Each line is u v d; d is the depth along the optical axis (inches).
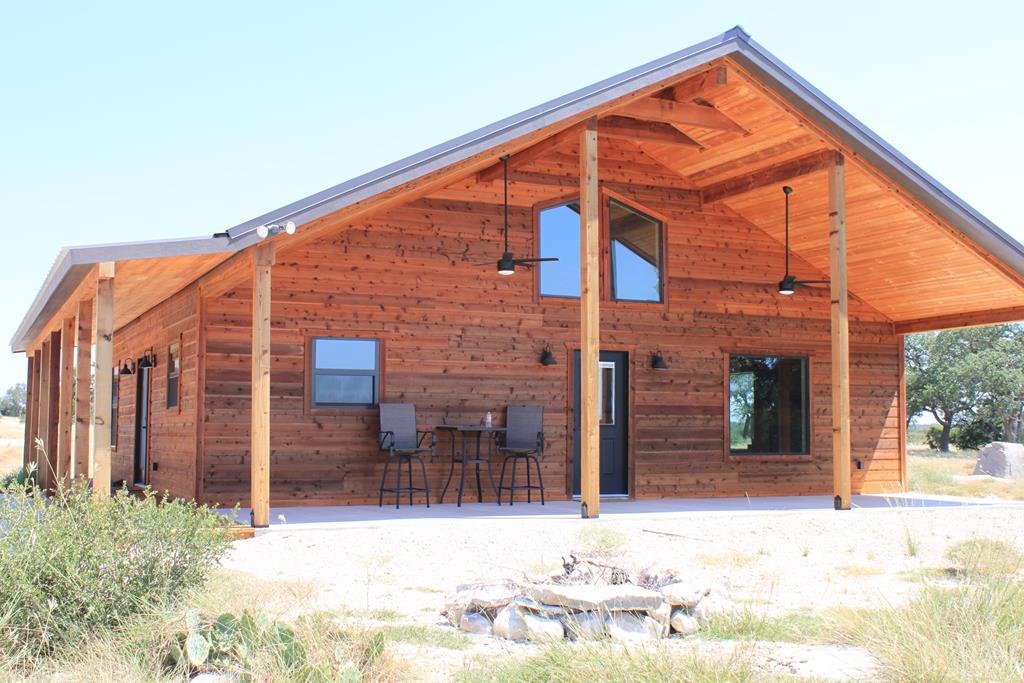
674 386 542.0
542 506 465.1
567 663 171.3
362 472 466.6
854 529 391.5
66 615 192.5
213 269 414.0
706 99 461.1
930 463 1061.8
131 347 657.0
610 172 533.3
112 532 209.9
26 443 703.7
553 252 517.3
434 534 351.3
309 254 464.1
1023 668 169.0
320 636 178.5
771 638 205.9
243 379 448.1
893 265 552.7
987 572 255.3
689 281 550.9
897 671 167.2
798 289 580.4
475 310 494.3
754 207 550.9
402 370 476.7
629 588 212.5
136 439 623.5
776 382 576.1
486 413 482.9
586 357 401.7
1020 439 1310.3
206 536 225.3
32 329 562.3
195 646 169.9
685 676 164.7
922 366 1401.3
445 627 214.7
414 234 485.1
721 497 546.6
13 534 199.2
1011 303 551.5
